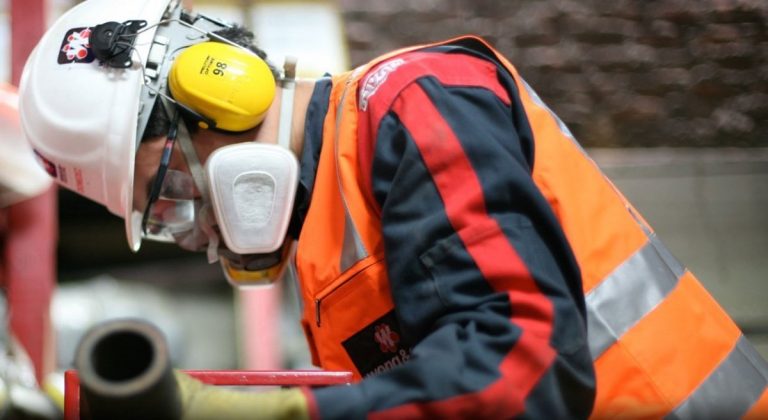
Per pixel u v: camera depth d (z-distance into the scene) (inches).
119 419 26.5
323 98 48.2
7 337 68.3
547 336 33.9
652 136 128.3
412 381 32.3
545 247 37.0
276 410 30.9
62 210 131.7
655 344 42.1
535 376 33.1
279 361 121.0
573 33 127.8
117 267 137.2
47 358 87.2
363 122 42.7
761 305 120.4
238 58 46.0
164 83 47.6
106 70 47.5
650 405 41.3
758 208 124.7
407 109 40.0
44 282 88.0
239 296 130.6
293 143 48.1
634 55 127.9
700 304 45.6
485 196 36.8
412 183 38.1
